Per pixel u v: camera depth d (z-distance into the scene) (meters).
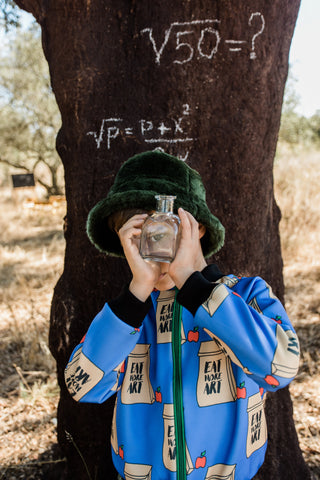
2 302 5.42
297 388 3.18
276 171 9.26
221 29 1.71
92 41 1.78
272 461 2.16
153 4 1.71
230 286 1.27
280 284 2.22
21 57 15.76
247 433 1.21
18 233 10.35
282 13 1.79
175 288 1.29
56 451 2.50
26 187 16.22
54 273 6.54
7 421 2.99
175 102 1.77
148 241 1.10
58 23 1.81
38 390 3.29
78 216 1.95
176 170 1.29
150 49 1.75
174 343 1.21
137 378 1.26
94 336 1.14
